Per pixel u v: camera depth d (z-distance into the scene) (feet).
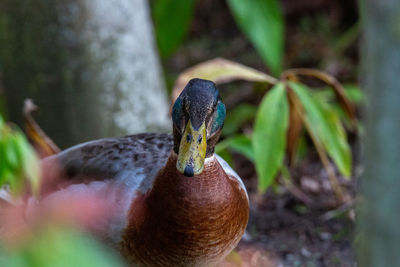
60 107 27.40
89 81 27.17
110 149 20.13
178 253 17.83
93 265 6.75
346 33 42.16
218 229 17.78
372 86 8.22
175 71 42.73
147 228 17.70
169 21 30.73
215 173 17.62
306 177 32.24
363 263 9.41
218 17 48.78
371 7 7.98
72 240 6.87
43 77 27.07
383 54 7.98
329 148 25.25
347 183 31.48
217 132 17.51
